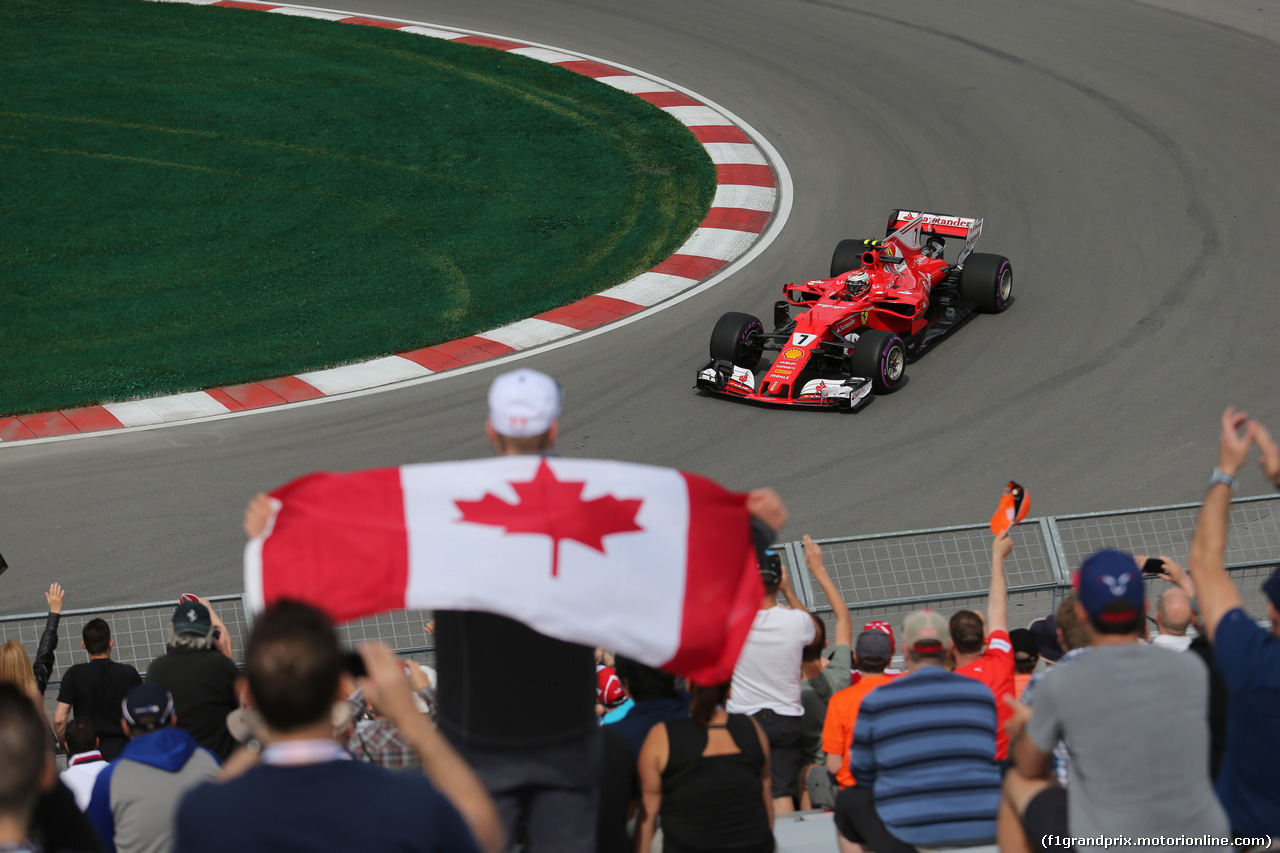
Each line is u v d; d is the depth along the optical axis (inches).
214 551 1716.3
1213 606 510.0
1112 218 2765.7
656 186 3164.4
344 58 4052.7
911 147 3228.3
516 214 3051.2
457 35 4224.9
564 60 3964.1
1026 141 3198.8
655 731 633.6
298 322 2544.3
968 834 641.0
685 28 4185.5
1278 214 2721.5
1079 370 2133.4
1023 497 911.7
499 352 2378.2
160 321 2556.6
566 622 453.7
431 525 458.9
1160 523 1389.0
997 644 845.8
